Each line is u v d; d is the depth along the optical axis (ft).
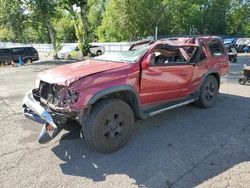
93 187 10.83
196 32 172.14
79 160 12.96
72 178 11.49
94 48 86.69
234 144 14.33
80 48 84.58
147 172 11.82
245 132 15.89
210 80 20.07
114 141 13.60
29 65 62.28
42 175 11.73
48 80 13.42
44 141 12.97
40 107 13.29
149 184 10.95
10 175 11.74
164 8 117.91
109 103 13.12
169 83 16.52
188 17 156.35
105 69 13.70
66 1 79.97
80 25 83.97
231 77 34.91
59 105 12.77
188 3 150.51
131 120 14.21
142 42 19.26
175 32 145.18
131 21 105.09
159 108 16.37
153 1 104.78
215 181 11.00
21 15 78.95
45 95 14.02
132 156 13.25
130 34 108.78
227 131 16.07
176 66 16.79
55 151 13.88
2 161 12.91
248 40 94.68
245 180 11.03
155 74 15.48
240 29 173.78
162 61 17.56
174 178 11.30
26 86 31.71
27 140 15.24
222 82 30.53
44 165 12.55
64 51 85.25
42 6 77.20
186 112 19.43
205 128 16.55
